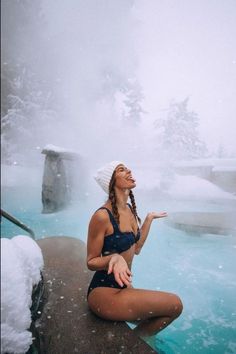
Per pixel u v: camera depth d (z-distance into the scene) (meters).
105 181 1.82
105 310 1.61
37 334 1.50
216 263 3.12
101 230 1.70
